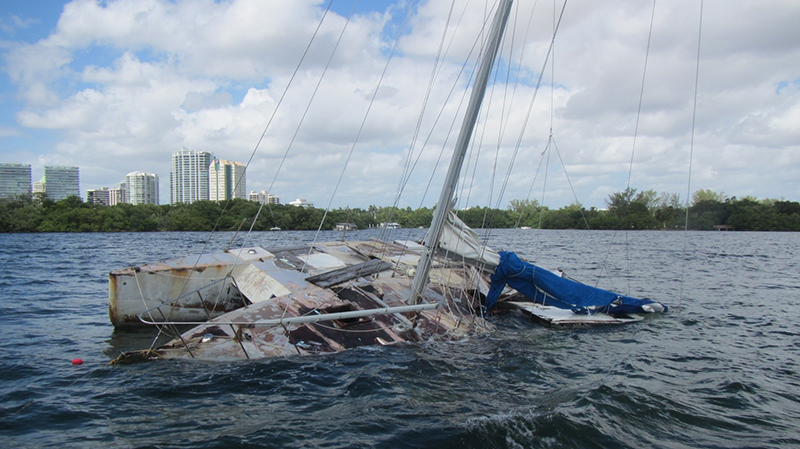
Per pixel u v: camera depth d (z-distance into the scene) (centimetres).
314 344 955
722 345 1134
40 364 904
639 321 1391
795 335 1241
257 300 1199
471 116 1027
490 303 1395
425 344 1038
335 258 1531
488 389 789
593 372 904
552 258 3550
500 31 995
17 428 616
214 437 590
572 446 593
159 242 5209
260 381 786
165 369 834
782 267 3022
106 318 1364
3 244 4725
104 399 714
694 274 2638
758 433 649
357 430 616
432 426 632
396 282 1382
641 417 691
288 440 584
